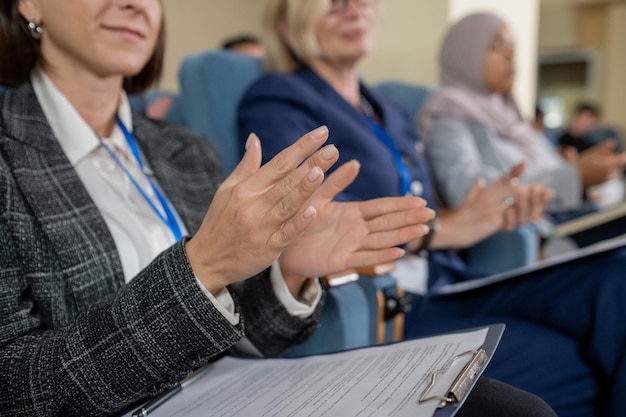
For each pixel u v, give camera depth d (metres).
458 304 1.24
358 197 1.27
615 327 0.96
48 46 0.78
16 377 0.56
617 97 8.68
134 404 0.63
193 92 1.39
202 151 0.99
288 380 0.65
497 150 1.83
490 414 0.56
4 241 0.63
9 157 0.67
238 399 0.61
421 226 0.71
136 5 0.75
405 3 2.44
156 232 0.79
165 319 0.54
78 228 0.68
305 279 0.78
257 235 0.50
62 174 0.71
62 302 0.65
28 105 0.75
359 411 0.52
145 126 0.94
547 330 1.07
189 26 4.86
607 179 1.79
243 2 5.21
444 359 0.60
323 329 0.88
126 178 0.81
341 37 1.34
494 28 1.93
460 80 2.01
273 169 0.50
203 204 0.93
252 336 0.76
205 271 0.54
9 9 0.77
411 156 1.45
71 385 0.55
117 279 0.69
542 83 9.41
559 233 1.55
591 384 0.97
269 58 1.43
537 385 0.93
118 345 0.55
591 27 8.74
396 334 0.96
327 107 1.28
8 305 0.61
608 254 1.04
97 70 0.78
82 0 0.72
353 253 0.72
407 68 2.48
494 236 1.55
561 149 4.82
